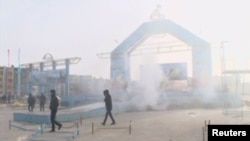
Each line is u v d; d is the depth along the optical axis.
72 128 14.11
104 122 14.88
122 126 14.22
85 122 16.88
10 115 24.69
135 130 12.83
